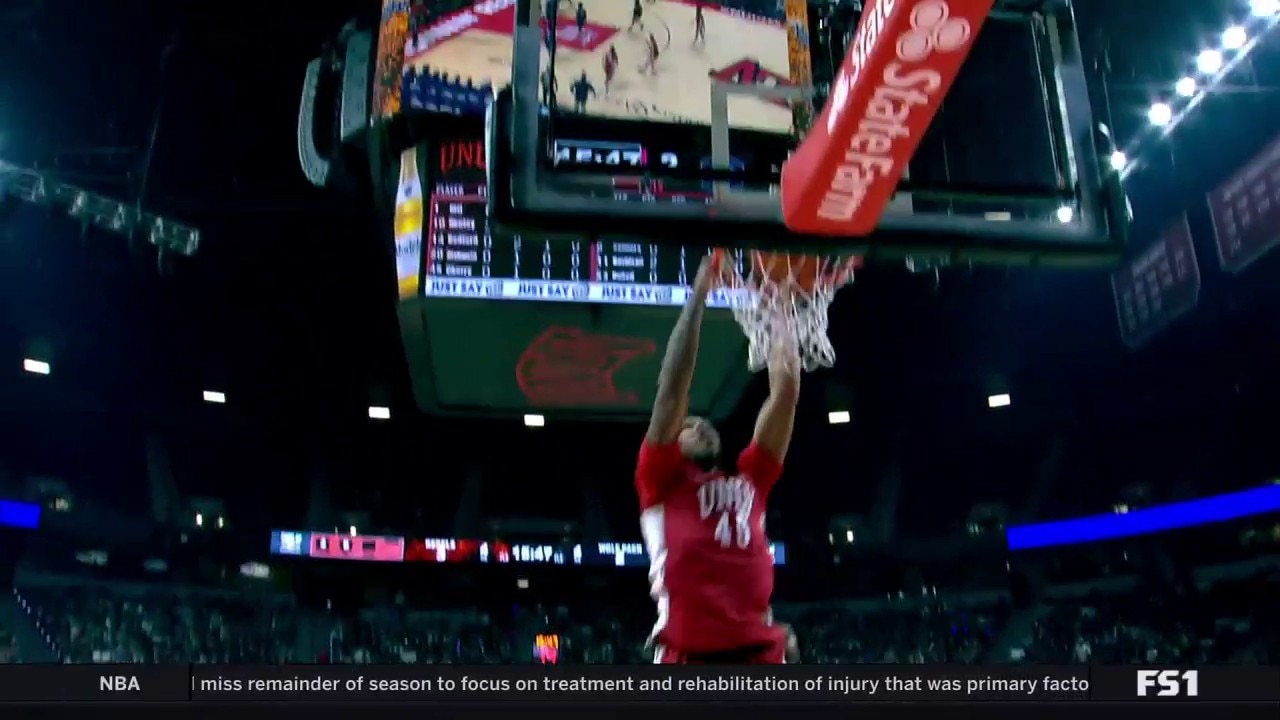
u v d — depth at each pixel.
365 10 7.62
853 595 14.69
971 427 14.55
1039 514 14.35
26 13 8.38
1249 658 12.34
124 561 13.87
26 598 13.19
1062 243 2.61
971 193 2.61
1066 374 13.59
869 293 11.92
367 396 14.02
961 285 11.77
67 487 13.76
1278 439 12.59
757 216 2.53
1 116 9.37
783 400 2.57
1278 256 10.52
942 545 14.66
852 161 2.21
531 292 6.31
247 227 10.95
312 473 14.73
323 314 12.59
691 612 2.28
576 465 14.89
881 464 15.09
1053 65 2.78
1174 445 13.66
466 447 14.73
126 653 13.23
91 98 9.26
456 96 6.09
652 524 2.41
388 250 7.76
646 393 8.03
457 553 14.08
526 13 2.71
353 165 7.09
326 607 14.41
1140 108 9.37
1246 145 9.52
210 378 13.79
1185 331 12.30
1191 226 10.55
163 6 8.37
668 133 4.04
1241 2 7.84
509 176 2.56
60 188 9.90
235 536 14.30
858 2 2.98
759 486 2.48
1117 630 13.40
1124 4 7.95
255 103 9.33
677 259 6.45
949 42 1.85
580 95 4.10
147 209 10.46
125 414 13.92
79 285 12.12
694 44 4.38
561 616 14.55
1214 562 13.13
